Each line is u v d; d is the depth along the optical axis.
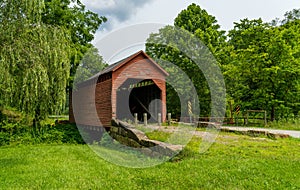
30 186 5.01
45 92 7.34
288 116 17.38
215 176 5.11
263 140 9.32
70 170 6.30
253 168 5.53
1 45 7.01
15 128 12.32
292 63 16.52
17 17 7.34
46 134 12.83
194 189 4.52
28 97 7.00
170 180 5.07
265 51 17.42
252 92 17.92
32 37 7.49
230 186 4.54
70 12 16.23
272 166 5.64
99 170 6.24
